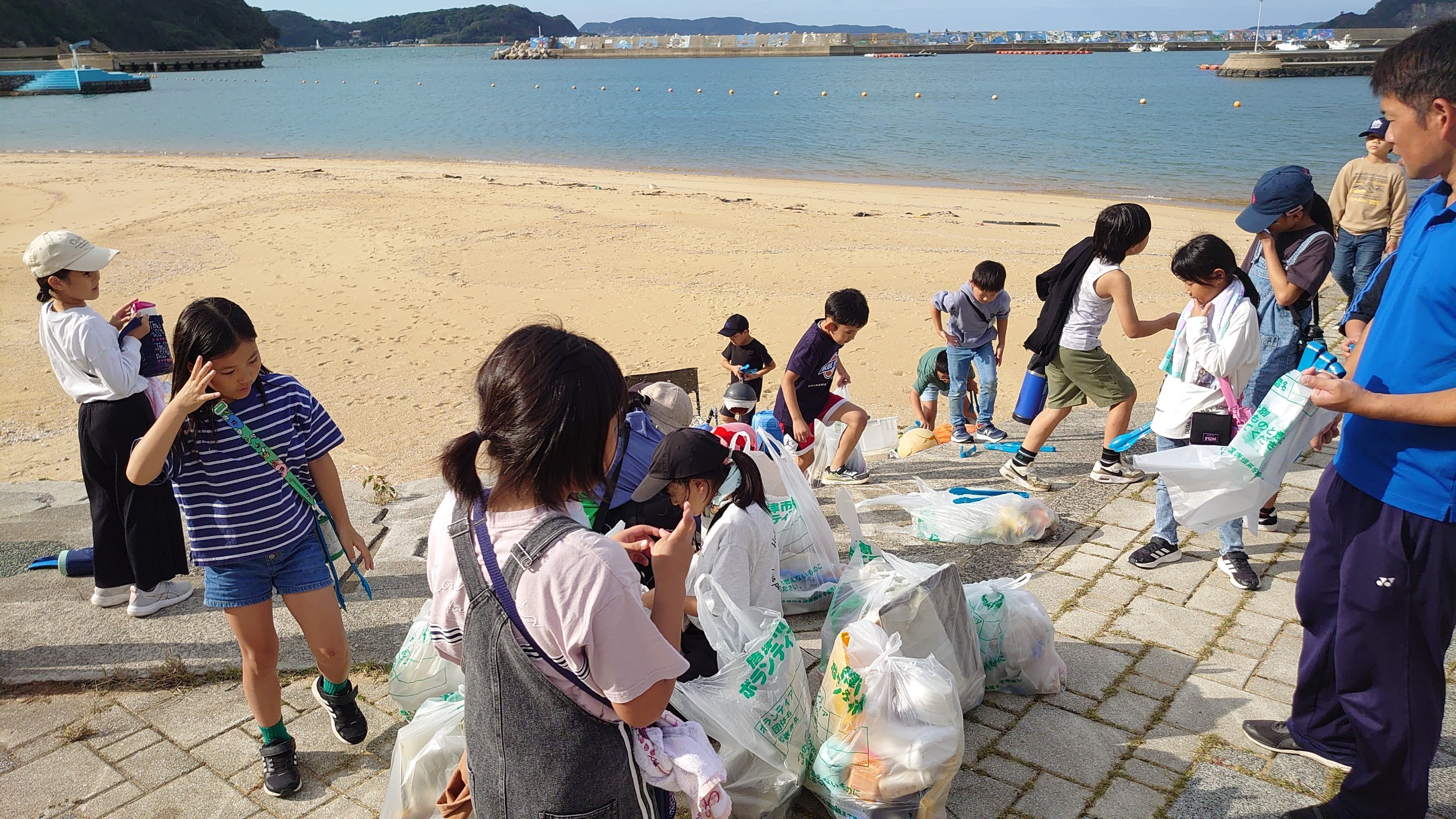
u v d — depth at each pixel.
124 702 3.68
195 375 2.79
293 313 12.98
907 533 4.99
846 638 2.89
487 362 1.80
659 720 2.10
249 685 3.10
